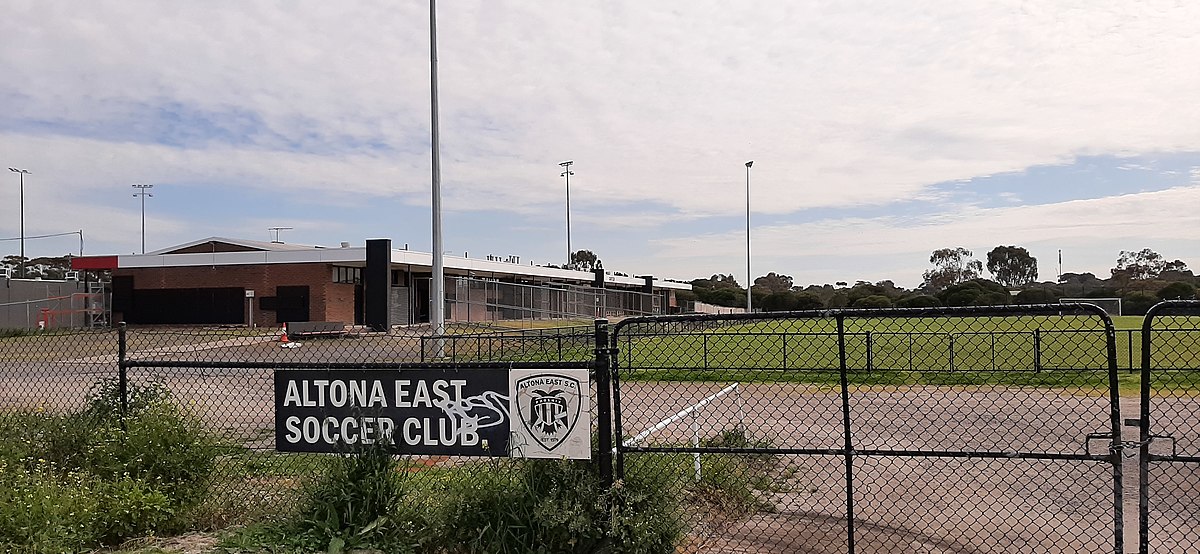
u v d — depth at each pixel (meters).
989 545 6.59
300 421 6.25
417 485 6.74
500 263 48.19
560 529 5.52
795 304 80.50
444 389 5.95
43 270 88.69
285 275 41.47
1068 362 16.78
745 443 8.57
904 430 11.44
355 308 44.03
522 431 5.79
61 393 14.55
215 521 6.64
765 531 6.86
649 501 5.73
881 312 5.11
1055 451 9.94
